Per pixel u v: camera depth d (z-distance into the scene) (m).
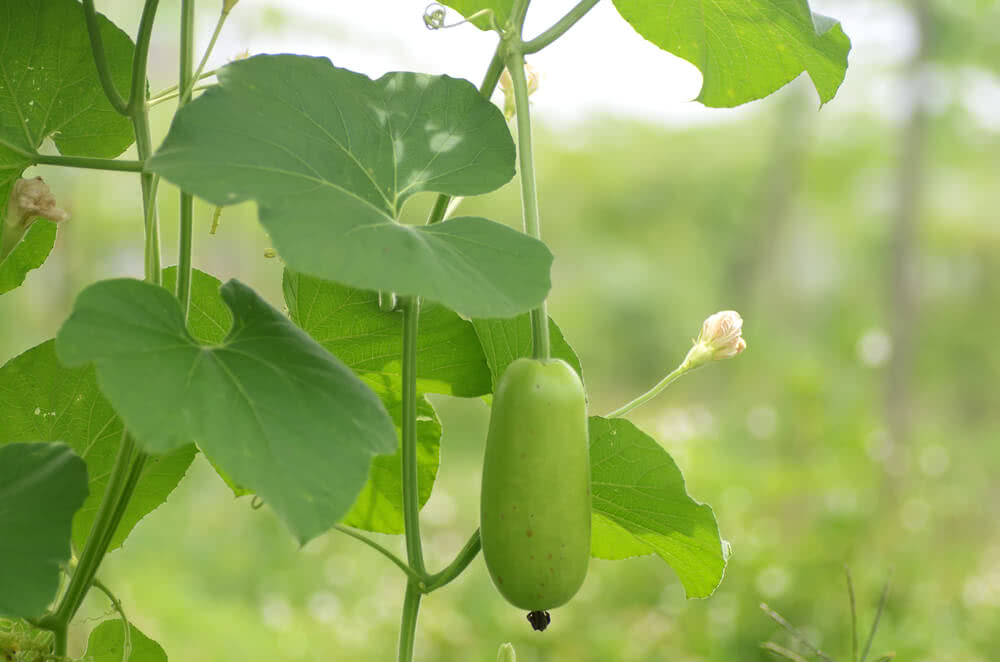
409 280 0.64
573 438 0.76
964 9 12.61
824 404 5.57
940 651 3.89
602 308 18.89
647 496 0.93
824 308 19.11
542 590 0.76
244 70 0.76
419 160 0.81
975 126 13.99
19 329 7.64
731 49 1.03
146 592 5.12
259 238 10.55
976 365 16.33
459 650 4.23
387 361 1.04
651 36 1.03
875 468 5.00
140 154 0.86
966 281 16.52
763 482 4.94
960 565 5.02
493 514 0.76
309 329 1.01
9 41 0.91
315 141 0.76
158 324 0.68
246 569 5.81
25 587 0.67
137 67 0.85
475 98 0.86
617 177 18.80
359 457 0.66
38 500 0.71
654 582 4.55
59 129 0.95
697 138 18.83
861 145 15.93
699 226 19.12
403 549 5.90
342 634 4.63
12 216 0.88
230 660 4.46
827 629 3.76
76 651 3.20
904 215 13.38
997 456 12.10
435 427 1.10
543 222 18.89
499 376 1.02
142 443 0.61
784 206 18.02
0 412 0.93
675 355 18.73
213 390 0.65
